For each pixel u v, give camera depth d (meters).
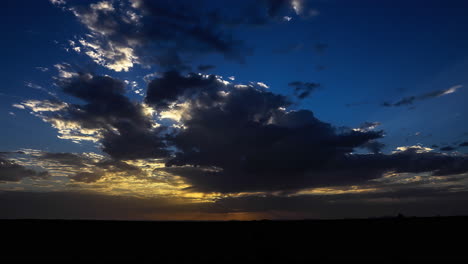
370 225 47.25
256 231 47.03
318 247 33.44
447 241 35.00
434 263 22.34
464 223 44.31
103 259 25.22
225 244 37.19
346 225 48.38
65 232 43.22
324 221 53.62
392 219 51.00
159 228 47.84
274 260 24.78
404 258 24.62
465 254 27.30
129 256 27.48
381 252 29.28
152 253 29.95
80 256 27.56
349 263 22.95
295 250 30.91
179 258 26.03
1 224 46.66
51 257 26.75
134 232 45.56
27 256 27.75
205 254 28.77
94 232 43.75
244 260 24.91
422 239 36.66
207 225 52.03
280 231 46.44
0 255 28.41
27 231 42.50
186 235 43.72
